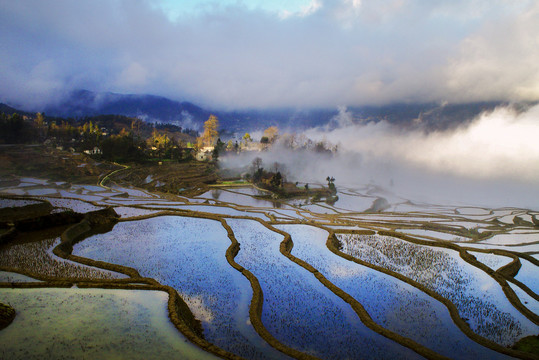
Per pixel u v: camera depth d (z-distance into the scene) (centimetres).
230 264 4212
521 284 4075
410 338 2894
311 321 3077
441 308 3397
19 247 4378
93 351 2325
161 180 12875
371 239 5775
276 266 4281
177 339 2541
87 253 4462
